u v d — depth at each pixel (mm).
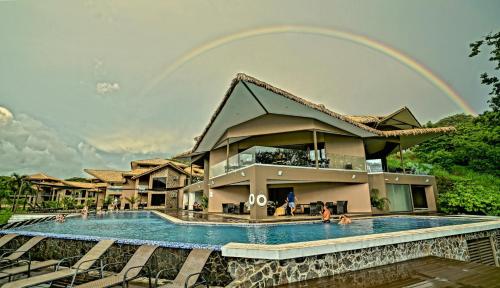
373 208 17000
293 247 5000
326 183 17641
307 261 5137
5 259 6031
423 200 20016
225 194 19906
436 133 19078
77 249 7211
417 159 32375
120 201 38625
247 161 15000
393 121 21828
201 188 25547
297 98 13758
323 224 11539
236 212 17000
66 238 7430
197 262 5031
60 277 4902
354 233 8320
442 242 7434
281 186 18734
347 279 5004
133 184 39094
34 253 7711
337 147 18391
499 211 15281
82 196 51906
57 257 7418
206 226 11547
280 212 15250
